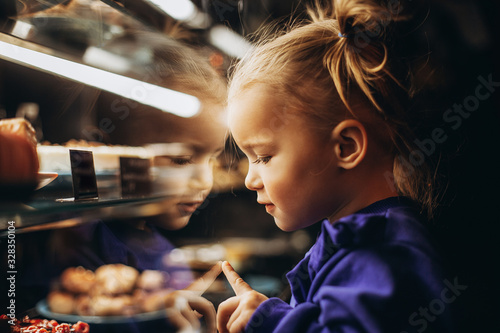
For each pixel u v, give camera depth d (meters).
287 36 0.81
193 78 1.31
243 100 0.75
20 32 0.90
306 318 0.64
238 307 0.72
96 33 1.04
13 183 0.58
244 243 2.26
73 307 0.97
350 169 0.72
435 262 0.63
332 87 0.71
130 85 1.16
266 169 0.74
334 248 0.72
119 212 1.21
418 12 0.99
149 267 1.41
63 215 0.70
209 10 1.39
